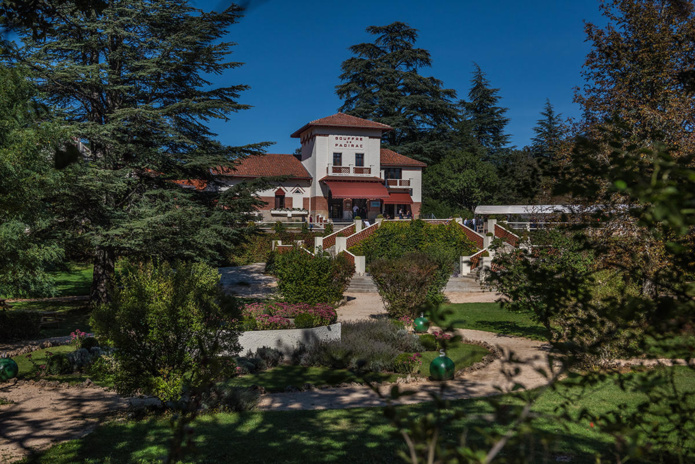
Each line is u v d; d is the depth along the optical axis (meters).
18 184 9.62
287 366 13.53
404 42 63.50
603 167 2.59
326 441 7.31
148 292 9.13
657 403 2.71
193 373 8.97
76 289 28.81
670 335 2.41
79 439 7.64
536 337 15.86
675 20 16.86
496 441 1.80
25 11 4.56
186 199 22.36
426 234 35.72
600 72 19.50
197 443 7.28
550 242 10.69
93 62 22.95
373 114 62.22
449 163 59.56
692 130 14.95
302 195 56.69
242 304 8.93
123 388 9.01
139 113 20.80
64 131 14.12
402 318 18.39
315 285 21.06
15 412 9.28
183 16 22.33
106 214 20.52
